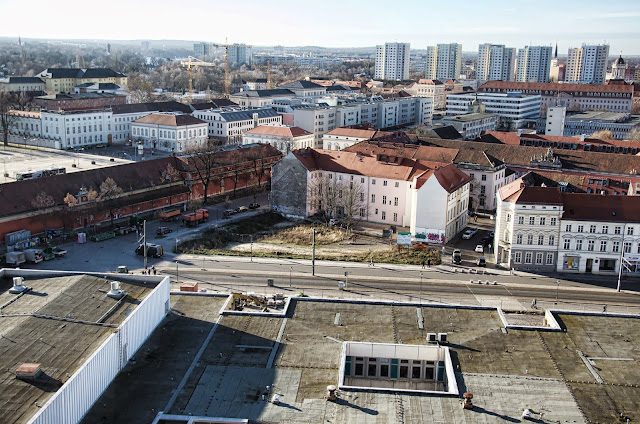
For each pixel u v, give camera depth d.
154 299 98.88
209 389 82.88
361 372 96.00
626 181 189.50
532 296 139.62
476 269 156.50
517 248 157.00
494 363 90.31
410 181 191.62
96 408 77.94
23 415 68.44
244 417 76.62
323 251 169.50
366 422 75.69
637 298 139.88
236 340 96.56
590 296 140.38
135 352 91.75
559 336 98.62
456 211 186.62
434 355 93.56
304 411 78.00
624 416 78.12
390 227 194.00
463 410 78.44
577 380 86.00
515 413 78.06
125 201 190.88
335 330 100.50
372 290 140.88
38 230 171.50
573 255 155.12
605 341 97.31
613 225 152.38
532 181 193.50
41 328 86.38
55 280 102.38
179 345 94.56
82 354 81.00
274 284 143.25
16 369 76.50
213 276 147.38
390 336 98.50
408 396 81.38
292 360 90.88
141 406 78.75
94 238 171.00
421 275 151.88
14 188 170.38
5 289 99.31
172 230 183.88
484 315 106.38
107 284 101.25
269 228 193.38
